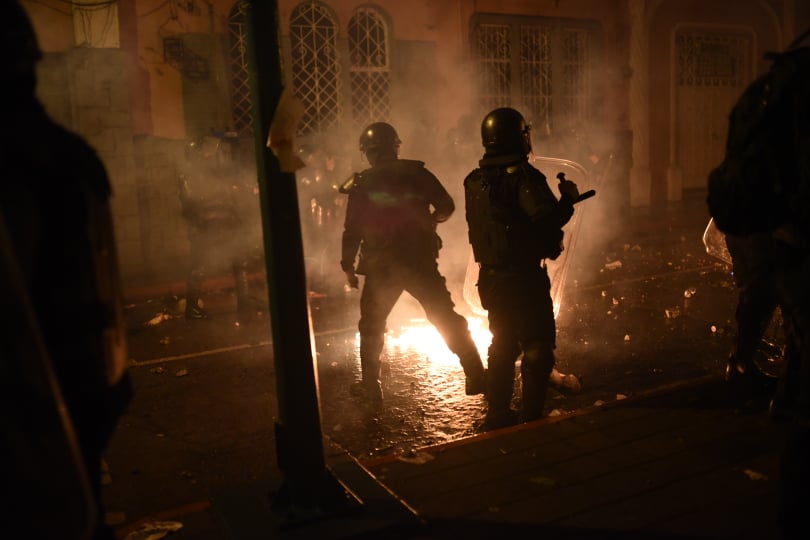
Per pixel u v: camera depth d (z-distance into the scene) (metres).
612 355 5.75
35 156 1.50
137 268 10.05
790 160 1.93
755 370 4.14
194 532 2.86
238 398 5.15
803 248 1.99
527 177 3.81
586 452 3.41
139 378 5.66
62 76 9.52
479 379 4.75
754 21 16.83
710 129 16.72
